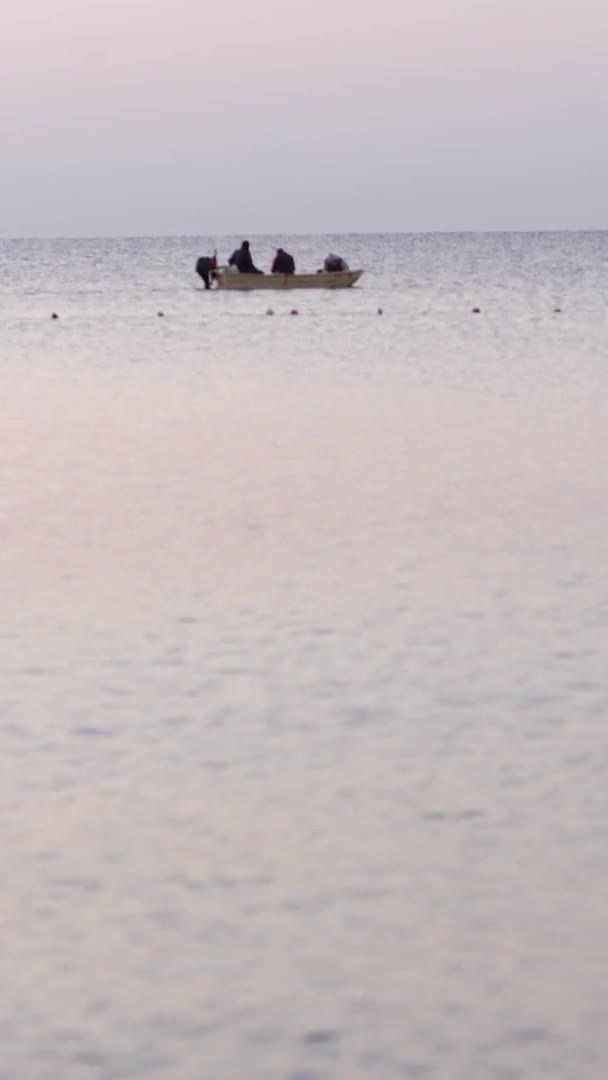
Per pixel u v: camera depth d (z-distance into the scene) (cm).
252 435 6050
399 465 5231
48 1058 1547
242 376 8538
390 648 2962
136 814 2152
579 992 1647
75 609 3303
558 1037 1563
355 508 4431
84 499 4644
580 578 3512
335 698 2658
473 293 18125
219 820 2123
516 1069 1512
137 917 1836
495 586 3450
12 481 4997
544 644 2973
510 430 6084
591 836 2044
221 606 3306
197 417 6656
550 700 2627
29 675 2827
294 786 2250
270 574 3600
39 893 1905
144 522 4266
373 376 8444
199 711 2598
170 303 16275
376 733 2475
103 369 9056
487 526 4138
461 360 9350
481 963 1709
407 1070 1515
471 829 2077
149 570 3666
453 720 2531
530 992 1648
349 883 1917
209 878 1939
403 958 1725
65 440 5962
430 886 1902
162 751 2406
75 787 2258
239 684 2747
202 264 17775
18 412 6919
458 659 2881
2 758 2388
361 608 3275
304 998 1647
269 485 4853
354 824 2102
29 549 3934
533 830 2069
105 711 2609
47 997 1659
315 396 7456
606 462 5209
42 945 1773
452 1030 1580
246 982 1680
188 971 1706
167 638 3059
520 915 1822
